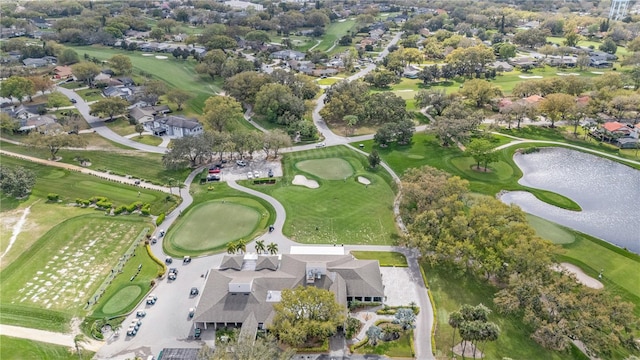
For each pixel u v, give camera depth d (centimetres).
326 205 15012
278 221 14062
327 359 9012
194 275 11556
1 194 15600
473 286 11150
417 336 9631
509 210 12000
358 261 11431
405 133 19712
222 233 13412
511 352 9194
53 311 10306
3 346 9281
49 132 19000
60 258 12275
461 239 11494
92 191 15800
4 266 11912
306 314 9300
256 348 8281
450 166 17762
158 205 14900
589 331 8694
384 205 15050
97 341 9500
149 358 8956
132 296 10800
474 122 19962
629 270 11731
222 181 16638
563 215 14662
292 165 18025
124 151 19162
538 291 9594
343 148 19600
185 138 17612
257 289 10294
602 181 16912
